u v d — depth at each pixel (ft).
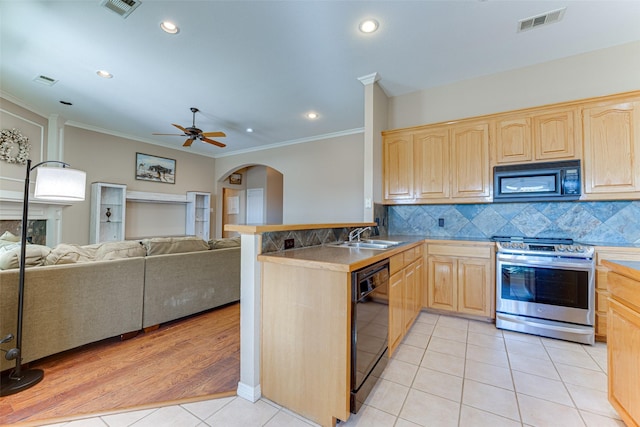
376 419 5.13
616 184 8.50
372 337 5.67
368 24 7.84
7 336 5.98
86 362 7.06
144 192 19.16
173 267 9.34
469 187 10.53
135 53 9.30
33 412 5.24
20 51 9.19
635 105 8.37
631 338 4.50
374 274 5.80
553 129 9.29
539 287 8.66
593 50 9.21
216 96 12.64
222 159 23.90
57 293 6.95
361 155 17.21
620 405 4.78
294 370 5.32
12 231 13.00
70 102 13.37
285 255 5.80
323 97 12.71
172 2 7.02
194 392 5.90
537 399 5.69
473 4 7.11
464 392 5.92
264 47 8.92
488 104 10.73
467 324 9.62
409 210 12.59
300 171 19.56
